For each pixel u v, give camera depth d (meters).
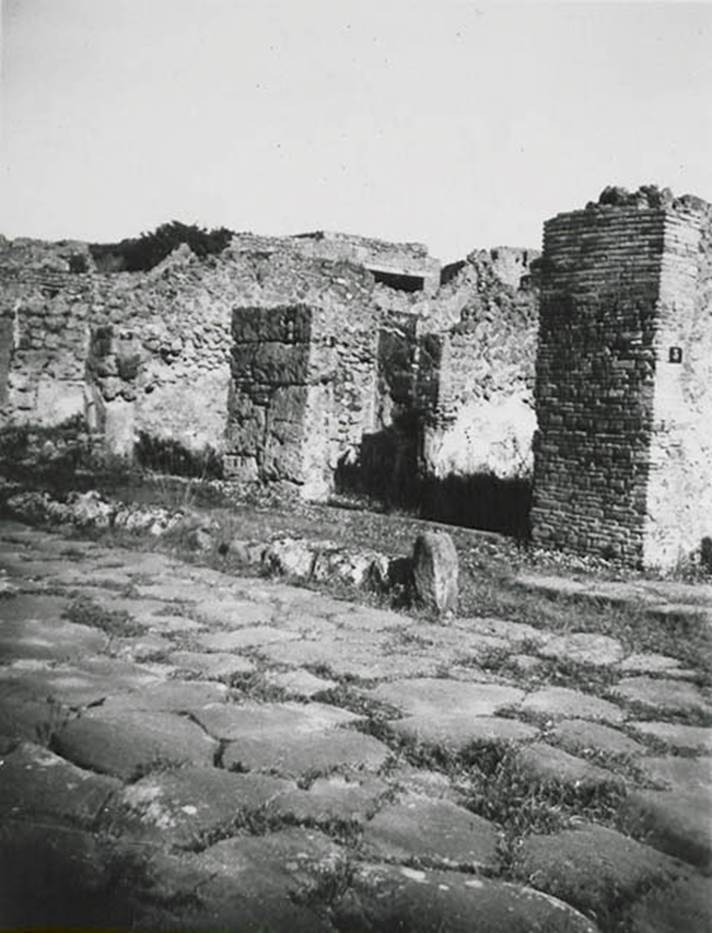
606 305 9.02
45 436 13.89
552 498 9.43
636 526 8.81
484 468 14.12
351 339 15.61
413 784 3.90
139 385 16.53
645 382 8.77
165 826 3.39
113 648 5.51
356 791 3.76
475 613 7.02
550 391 9.45
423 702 4.85
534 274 16.08
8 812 3.44
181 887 3.07
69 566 7.81
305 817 3.50
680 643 6.43
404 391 15.73
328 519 10.68
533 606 7.29
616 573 8.54
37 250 22.16
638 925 3.09
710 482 9.27
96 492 10.77
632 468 8.84
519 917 2.98
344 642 5.95
